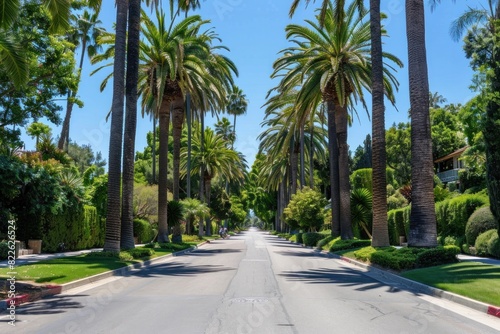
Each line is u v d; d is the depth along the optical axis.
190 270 18.11
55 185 23.53
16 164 20.94
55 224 27.38
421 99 18.75
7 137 24.48
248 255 27.34
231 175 65.56
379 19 24.27
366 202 34.41
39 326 7.97
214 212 76.75
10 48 13.76
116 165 22.34
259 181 95.56
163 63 30.53
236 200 101.19
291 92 44.16
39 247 25.64
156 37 30.59
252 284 13.58
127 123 24.48
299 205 43.38
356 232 40.38
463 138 53.06
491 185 19.44
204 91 37.44
